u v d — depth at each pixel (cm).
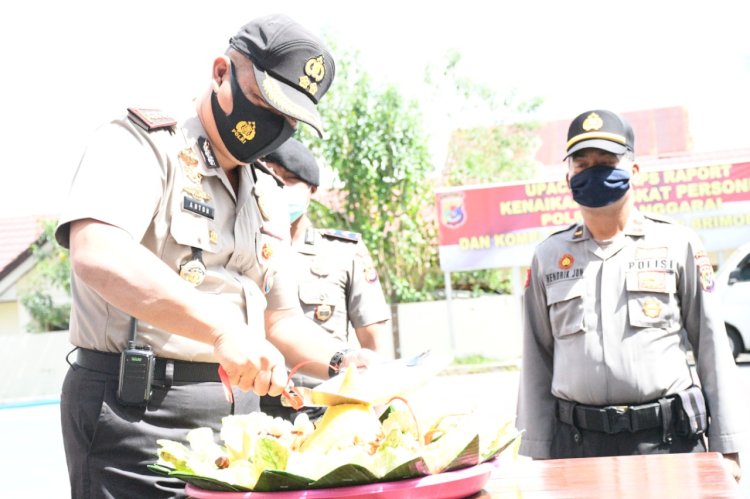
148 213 183
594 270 308
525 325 330
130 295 166
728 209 1803
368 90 2036
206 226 194
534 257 326
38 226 2481
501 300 2061
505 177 2566
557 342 314
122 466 188
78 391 192
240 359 158
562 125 2872
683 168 1812
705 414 299
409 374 161
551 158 2861
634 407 296
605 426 297
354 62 2036
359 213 2048
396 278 2105
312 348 212
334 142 2017
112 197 176
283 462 142
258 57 191
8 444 1075
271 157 343
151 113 191
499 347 2062
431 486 142
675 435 296
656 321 299
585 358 302
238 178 210
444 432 165
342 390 155
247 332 162
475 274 2259
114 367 190
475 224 1878
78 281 194
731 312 1284
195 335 164
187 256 192
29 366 2114
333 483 139
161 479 188
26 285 2486
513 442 169
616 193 302
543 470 184
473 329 2069
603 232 312
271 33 192
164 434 189
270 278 213
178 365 192
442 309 2075
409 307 2080
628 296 302
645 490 156
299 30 194
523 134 2605
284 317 218
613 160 304
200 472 145
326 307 352
